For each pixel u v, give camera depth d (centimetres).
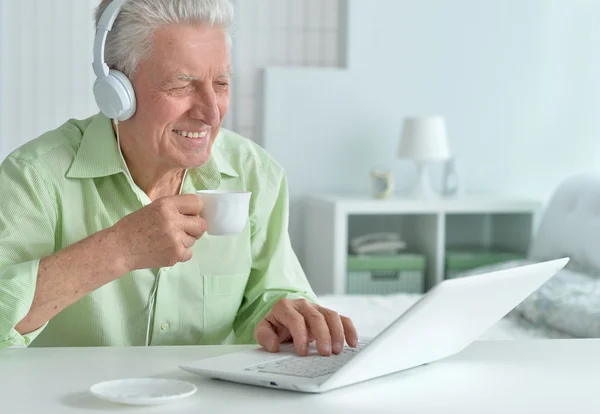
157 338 171
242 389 120
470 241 520
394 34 497
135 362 135
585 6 516
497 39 509
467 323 133
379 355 119
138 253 138
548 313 334
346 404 113
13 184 157
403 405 113
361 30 494
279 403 113
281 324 146
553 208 436
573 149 521
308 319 141
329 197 470
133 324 169
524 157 516
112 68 156
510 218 498
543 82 515
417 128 466
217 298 176
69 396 115
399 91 500
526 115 515
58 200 162
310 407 111
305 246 498
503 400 117
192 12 149
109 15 151
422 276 465
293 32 502
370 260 459
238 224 141
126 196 166
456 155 494
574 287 354
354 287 457
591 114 522
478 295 124
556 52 515
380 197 469
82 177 162
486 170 514
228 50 155
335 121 494
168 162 157
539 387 124
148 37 149
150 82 151
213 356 141
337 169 496
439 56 503
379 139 500
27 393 116
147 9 149
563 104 518
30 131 393
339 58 507
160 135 153
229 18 153
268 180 183
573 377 129
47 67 392
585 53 518
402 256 462
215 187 177
